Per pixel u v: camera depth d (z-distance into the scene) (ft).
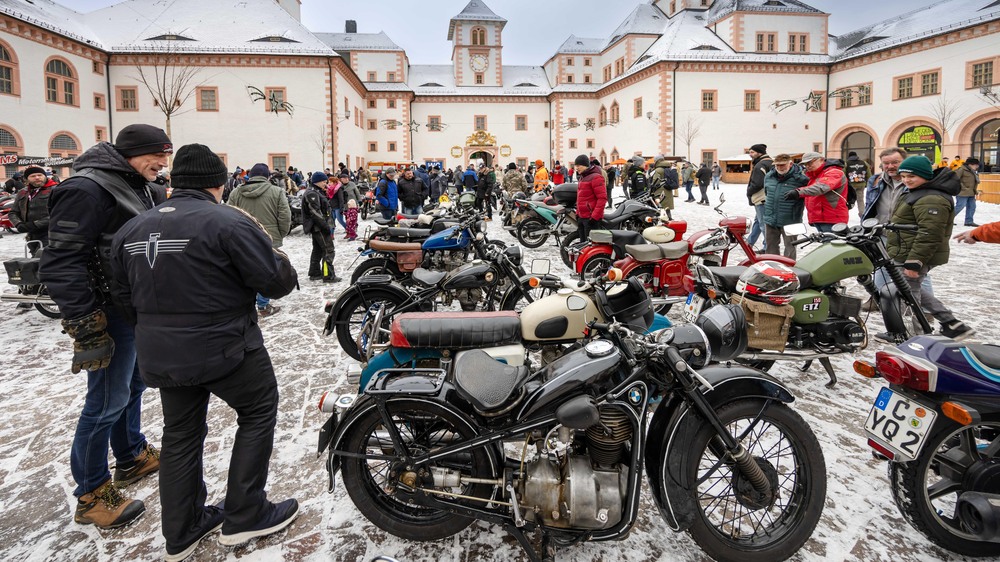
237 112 111.96
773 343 13.17
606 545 8.46
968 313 19.58
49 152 91.35
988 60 99.50
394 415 8.35
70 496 10.16
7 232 50.57
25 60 86.53
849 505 9.34
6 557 8.53
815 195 21.85
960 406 7.29
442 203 37.52
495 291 18.51
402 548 8.53
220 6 119.14
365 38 168.66
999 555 8.05
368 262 22.22
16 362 17.13
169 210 7.50
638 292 11.26
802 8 134.72
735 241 19.93
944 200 15.55
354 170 138.72
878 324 19.10
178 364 7.26
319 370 16.11
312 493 10.07
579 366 7.66
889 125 116.37
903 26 121.90
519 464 8.16
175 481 8.09
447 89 167.94
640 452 7.46
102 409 8.91
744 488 7.97
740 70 126.21
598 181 27.27
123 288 8.40
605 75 168.45
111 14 113.60
